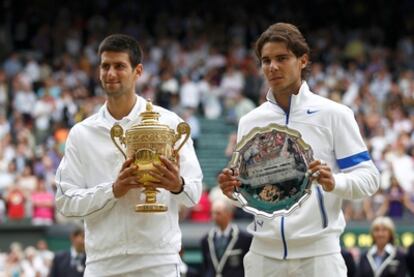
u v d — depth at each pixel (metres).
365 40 57.44
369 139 39.47
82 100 43.09
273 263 11.12
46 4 56.69
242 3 59.19
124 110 11.28
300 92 11.23
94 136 11.27
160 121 11.27
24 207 33.69
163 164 10.59
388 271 19.45
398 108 44.22
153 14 58.09
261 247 11.21
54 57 52.56
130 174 10.63
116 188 10.72
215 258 19.86
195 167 11.21
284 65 10.96
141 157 10.63
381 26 59.88
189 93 46.03
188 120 42.91
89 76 47.69
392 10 60.38
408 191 35.28
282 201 10.86
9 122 41.97
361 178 10.83
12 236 32.81
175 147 11.19
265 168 10.96
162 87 45.62
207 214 34.22
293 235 10.96
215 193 31.56
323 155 11.09
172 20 56.09
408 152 38.88
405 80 48.12
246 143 11.10
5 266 27.31
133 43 11.23
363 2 60.69
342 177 10.66
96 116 11.41
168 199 11.12
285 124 11.25
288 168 10.86
